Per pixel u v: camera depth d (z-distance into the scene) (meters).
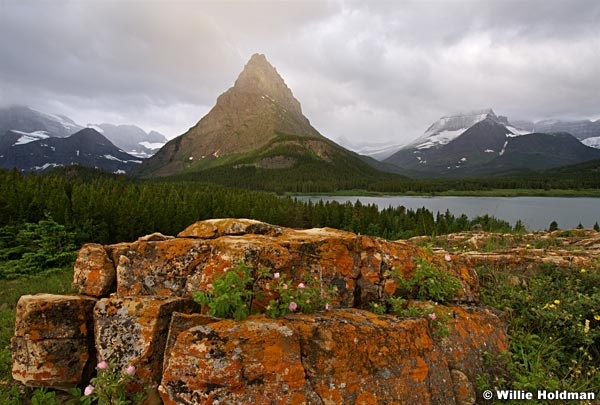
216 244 5.68
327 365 4.20
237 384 3.89
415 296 5.99
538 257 7.67
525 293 6.53
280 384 3.96
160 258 6.04
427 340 4.87
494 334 5.52
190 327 4.48
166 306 5.16
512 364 5.10
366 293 5.71
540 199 150.75
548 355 5.38
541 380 4.79
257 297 5.06
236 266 5.01
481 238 12.12
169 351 4.43
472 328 5.40
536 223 69.88
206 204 68.31
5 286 16.94
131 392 4.73
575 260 7.54
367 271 5.88
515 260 7.55
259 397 3.88
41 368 5.20
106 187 74.69
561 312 5.83
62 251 21.91
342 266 5.76
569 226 65.62
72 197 51.56
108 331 5.12
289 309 4.86
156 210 49.81
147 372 4.80
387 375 4.35
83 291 6.20
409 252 6.36
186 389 3.94
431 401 4.43
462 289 6.20
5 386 5.77
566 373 5.00
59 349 5.33
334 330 4.45
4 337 8.59
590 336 5.45
